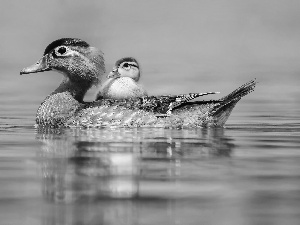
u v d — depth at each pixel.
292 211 10.05
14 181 11.81
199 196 10.82
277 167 12.96
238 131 18.03
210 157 14.01
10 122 20.31
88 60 20.36
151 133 17.56
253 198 10.70
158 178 12.00
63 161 13.57
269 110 23.42
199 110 18.70
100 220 9.65
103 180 11.85
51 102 19.44
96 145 15.60
